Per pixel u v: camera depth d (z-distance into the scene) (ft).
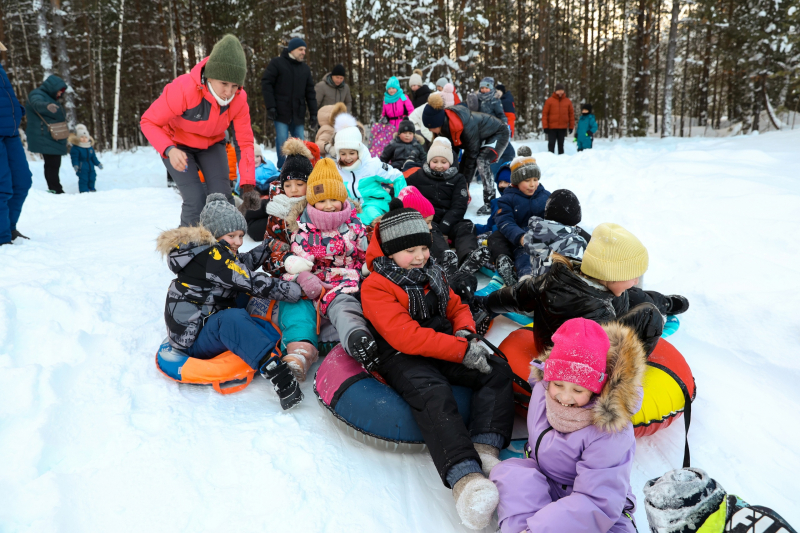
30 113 26.73
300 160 11.31
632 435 5.31
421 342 6.94
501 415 6.69
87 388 7.58
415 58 47.50
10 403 6.91
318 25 69.97
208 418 7.22
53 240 15.08
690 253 13.07
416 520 5.81
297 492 5.96
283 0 63.98
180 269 8.06
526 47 95.25
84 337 8.60
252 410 7.53
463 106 17.78
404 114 24.35
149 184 34.83
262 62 66.08
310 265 9.36
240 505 5.78
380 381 7.36
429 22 48.73
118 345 8.73
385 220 7.67
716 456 6.86
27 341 8.30
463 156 18.65
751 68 54.70
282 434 6.97
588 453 5.21
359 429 6.82
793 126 59.26
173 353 8.24
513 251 12.70
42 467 6.15
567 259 7.68
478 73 82.53
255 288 8.34
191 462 6.34
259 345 7.39
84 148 29.37
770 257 12.51
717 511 4.69
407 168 17.12
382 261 7.67
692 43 92.07
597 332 5.33
